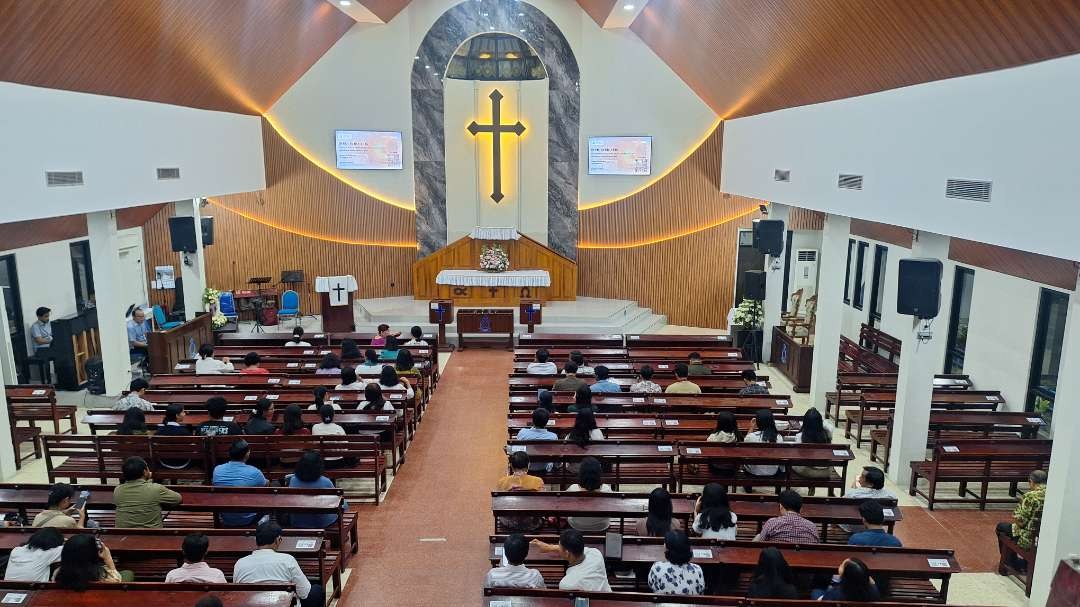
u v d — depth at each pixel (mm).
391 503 8656
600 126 17875
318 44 16391
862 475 6922
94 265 11477
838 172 10211
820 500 6852
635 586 5988
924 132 7848
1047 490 6516
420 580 7039
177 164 12938
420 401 11414
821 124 10852
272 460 8477
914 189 8055
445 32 17391
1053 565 6438
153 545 5762
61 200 9414
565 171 18109
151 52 10641
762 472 8172
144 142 11719
